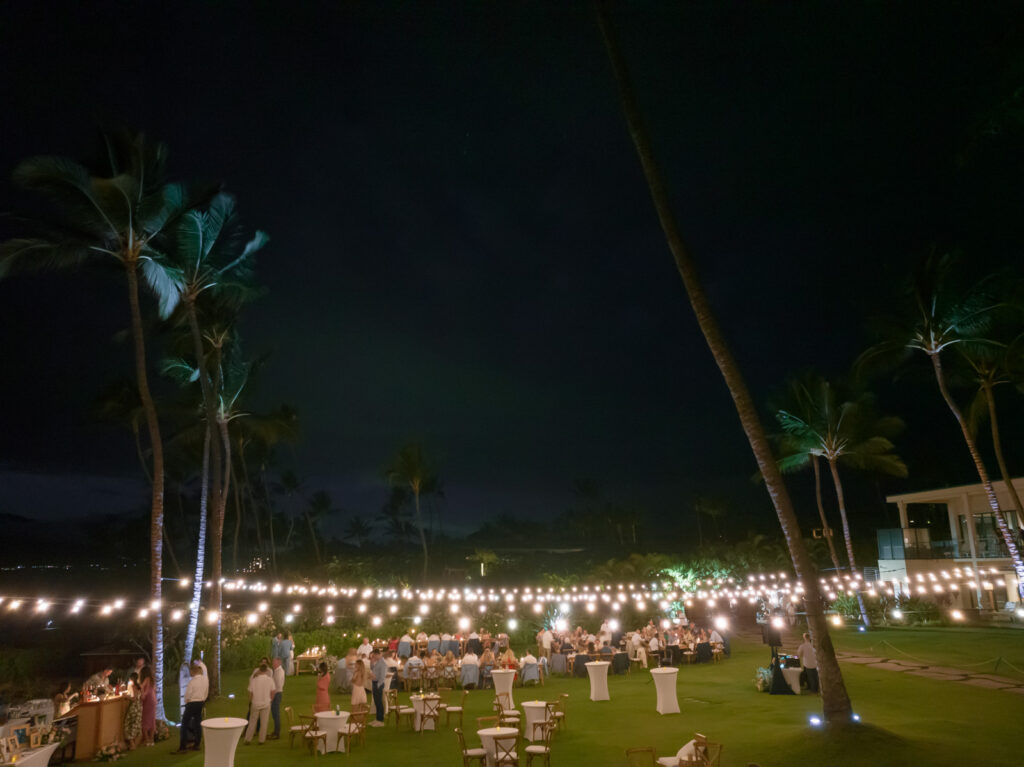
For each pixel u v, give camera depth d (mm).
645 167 13688
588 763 12078
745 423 13234
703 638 26234
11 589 42281
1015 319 26453
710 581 40250
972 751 10758
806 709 15523
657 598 31594
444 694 20328
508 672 17562
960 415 28094
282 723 17453
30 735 11664
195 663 15289
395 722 17391
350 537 80688
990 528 37031
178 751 14719
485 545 71375
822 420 36531
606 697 18453
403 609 40406
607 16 14047
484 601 38688
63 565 53062
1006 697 15711
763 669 18953
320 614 38719
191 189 19672
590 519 86062
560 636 27250
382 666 17281
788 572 50094
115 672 26250
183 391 26750
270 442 29547
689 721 14992
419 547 77625
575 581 44375
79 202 17203
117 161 18016
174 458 47094
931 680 18250
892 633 30359
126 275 18391
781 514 12906
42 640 31297
